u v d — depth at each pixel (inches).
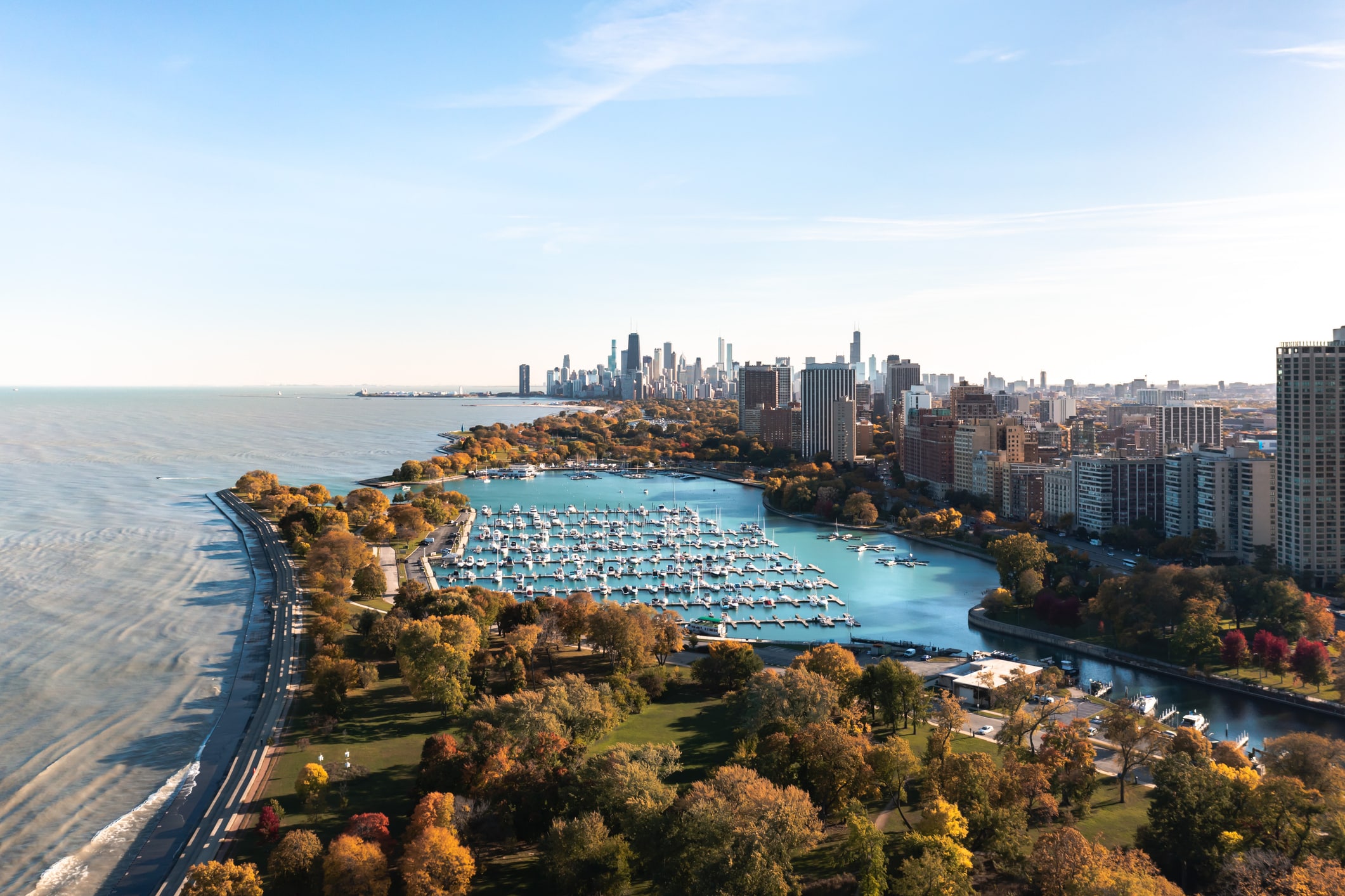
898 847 7111.2
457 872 6466.5
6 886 7534.5
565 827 6722.4
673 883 6343.5
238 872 6648.6
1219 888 6304.1
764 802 6663.4
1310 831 6683.1
